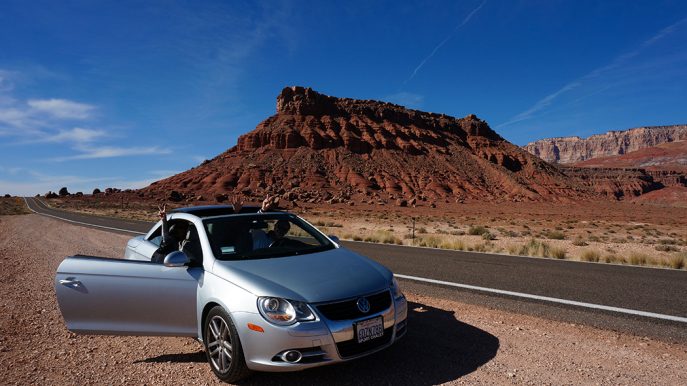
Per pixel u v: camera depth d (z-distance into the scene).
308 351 3.67
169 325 4.37
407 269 10.93
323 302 3.78
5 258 12.45
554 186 140.50
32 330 5.71
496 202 109.75
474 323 5.80
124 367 4.45
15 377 4.20
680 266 12.16
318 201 97.12
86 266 4.38
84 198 132.50
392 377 4.04
